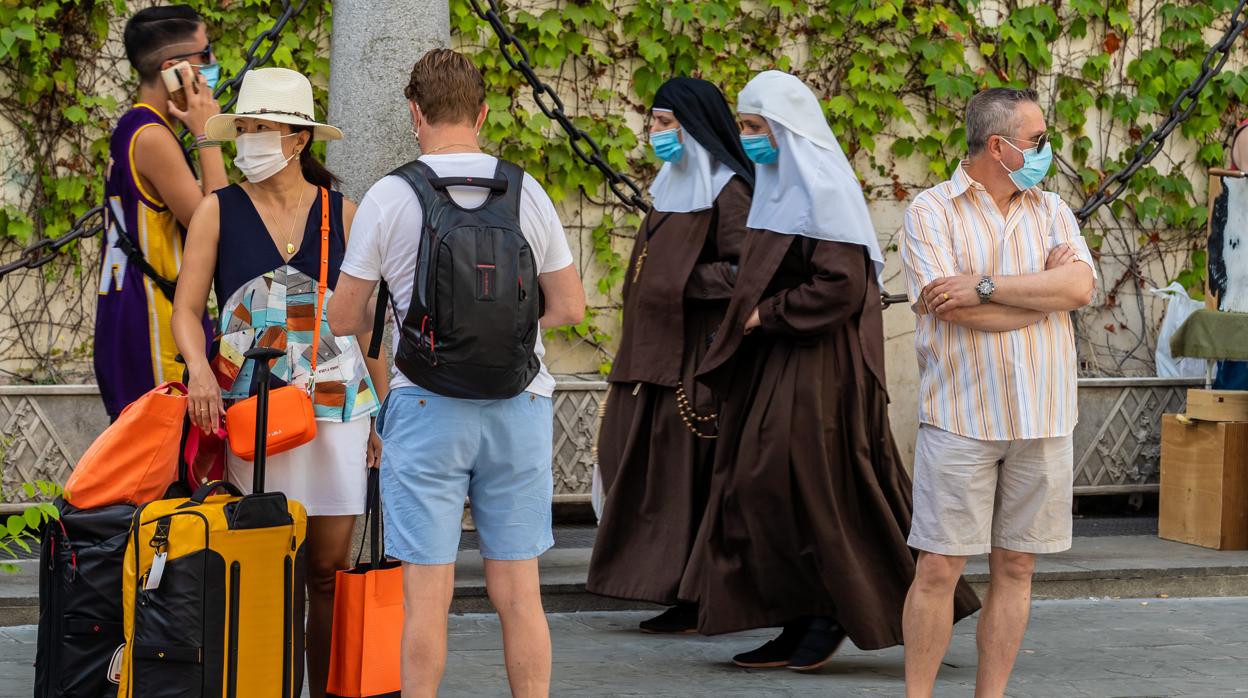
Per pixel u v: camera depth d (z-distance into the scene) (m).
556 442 19.14
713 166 14.48
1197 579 16.45
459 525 9.14
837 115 20.81
